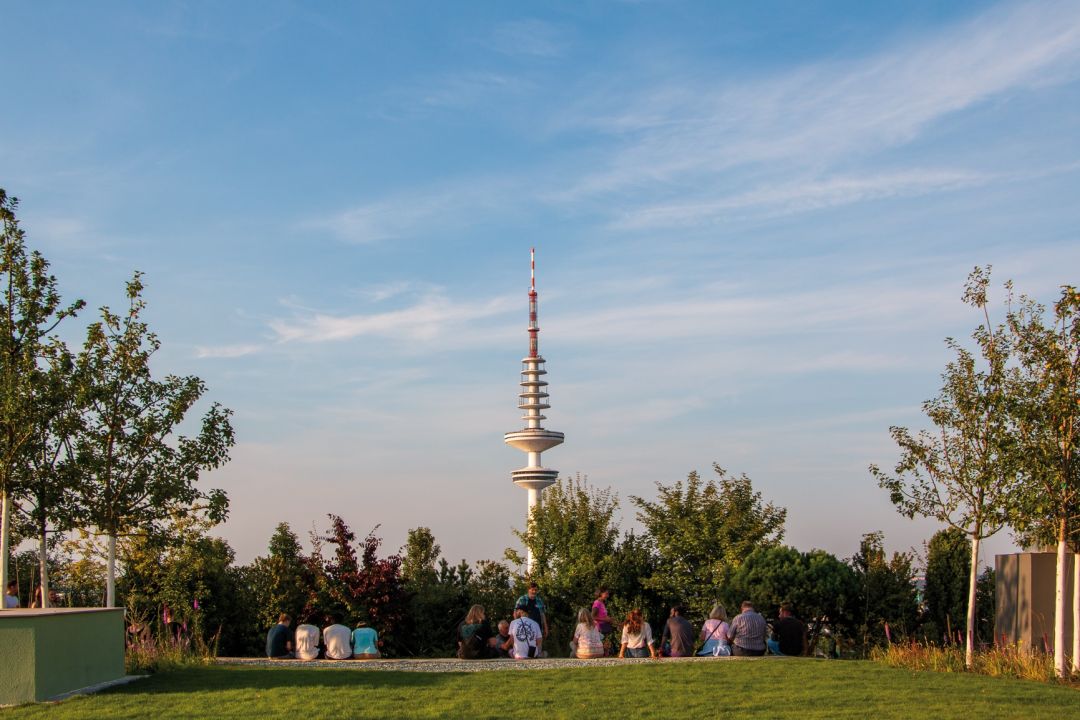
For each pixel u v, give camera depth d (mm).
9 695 18250
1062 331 22969
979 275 25156
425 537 44375
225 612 34219
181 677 21344
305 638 26859
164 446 27641
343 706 17641
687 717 16984
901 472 25859
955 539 33875
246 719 16531
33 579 34938
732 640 26688
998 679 21531
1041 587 25703
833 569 32469
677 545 36875
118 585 34969
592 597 35938
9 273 26484
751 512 37906
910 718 16984
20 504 27172
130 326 27766
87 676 19891
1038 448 22844
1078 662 21938
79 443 26984
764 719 16875
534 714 17109
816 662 24031
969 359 25234
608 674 21625
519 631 26609
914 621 32688
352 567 33438
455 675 21422
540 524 38656
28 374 25469
